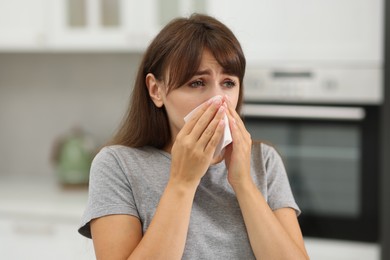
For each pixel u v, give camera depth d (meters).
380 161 3.61
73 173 4.37
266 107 3.68
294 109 3.64
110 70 4.69
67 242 3.87
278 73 3.66
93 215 1.66
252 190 1.66
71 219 3.85
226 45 1.59
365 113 3.60
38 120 4.85
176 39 1.60
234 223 1.66
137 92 1.79
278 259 1.61
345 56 3.55
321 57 3.59
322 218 3.74
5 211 3.95
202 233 1.63
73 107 4.78
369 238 3.68
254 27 3.68
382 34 3.48
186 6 3.95
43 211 3.89
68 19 4.19
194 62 1.56
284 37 3.64
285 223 1.75
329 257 3.70
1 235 3.98
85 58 4.73
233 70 1.60
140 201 1.67
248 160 1.66
